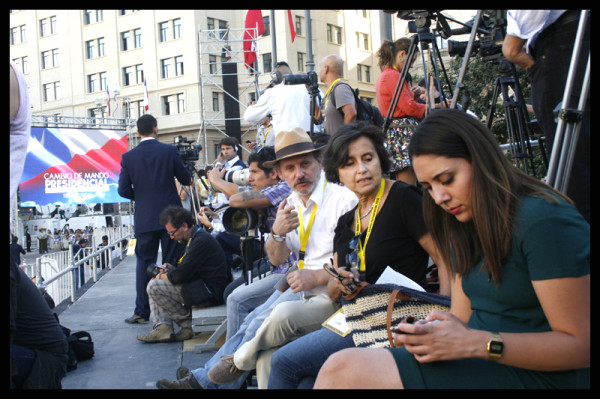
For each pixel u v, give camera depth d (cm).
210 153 3647
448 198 180
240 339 336
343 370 180
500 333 166
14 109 246
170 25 3616
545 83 242
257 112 544
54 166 2045
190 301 484
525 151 332
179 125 3625
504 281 174
